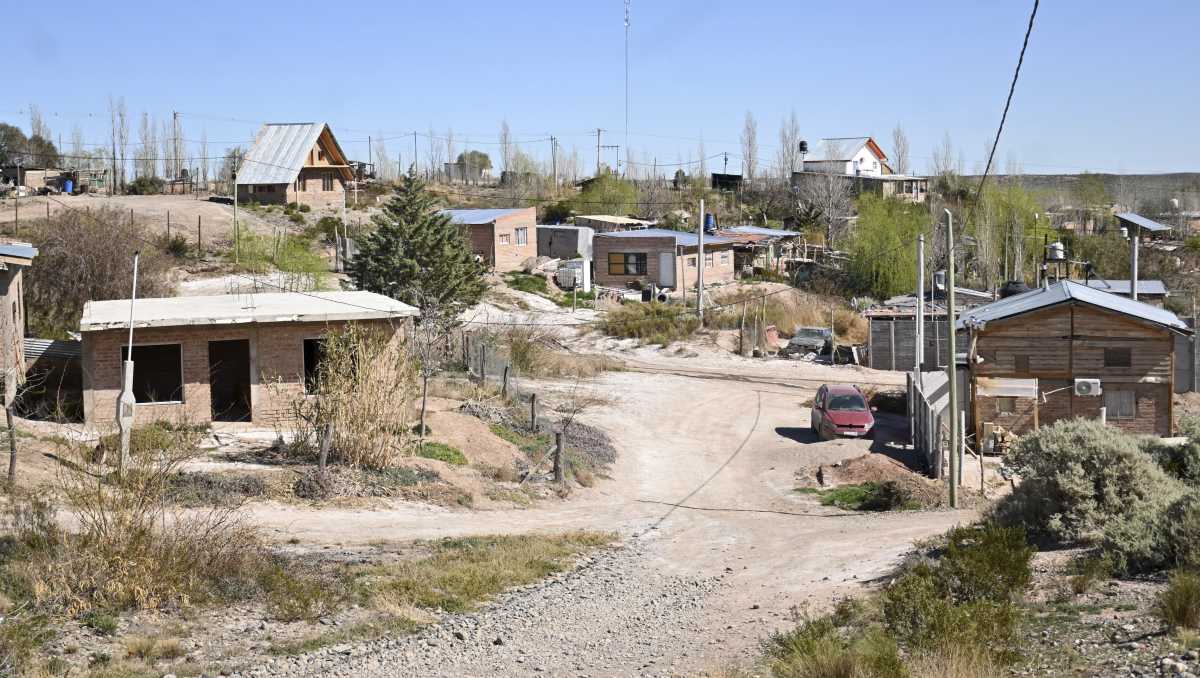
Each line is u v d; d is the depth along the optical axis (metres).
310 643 13.84
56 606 14.19
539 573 18.88
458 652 13.76
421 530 22.14
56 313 45.62
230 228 69.25
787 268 80.44
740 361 53.16
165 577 15.07
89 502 15.41
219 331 29.70
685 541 22.88
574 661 13.36
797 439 37.12
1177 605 11.59
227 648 13.49
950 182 115.50
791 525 24.73
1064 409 35.62
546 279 67.69
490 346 45.31
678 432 38.25
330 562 18.11
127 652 12.98
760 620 15.21
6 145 93.88
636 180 109.69
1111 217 102.94
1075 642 11.68
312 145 81.69
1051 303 35.22
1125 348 35.22
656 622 15.51
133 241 49.22
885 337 52.81
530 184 115.44
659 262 70.12
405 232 49.97
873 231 74.62
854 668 10.99
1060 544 17.06
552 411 39.31
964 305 57.81
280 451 26.72
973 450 35.44
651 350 55.12
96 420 28.62
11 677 11.71
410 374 28.06
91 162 110.25
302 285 53.19
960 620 12.02
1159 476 17.44
